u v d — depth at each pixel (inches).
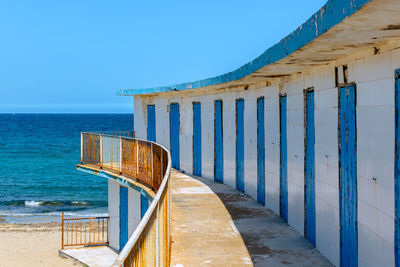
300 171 378.6
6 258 841.5
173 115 781.3
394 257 212.1
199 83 603.2
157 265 198.4
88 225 1131.3
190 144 740.7
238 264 304.0
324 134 316.5
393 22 176.4
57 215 1311.5
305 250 336.2
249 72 380.5
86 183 1900.8
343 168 281.3
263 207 487.2
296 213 391.9
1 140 3863.2
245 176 561.9
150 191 455.2
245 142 558.6
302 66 324.2
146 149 482.3
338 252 293.1
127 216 664.4
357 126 256.8
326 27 191.3
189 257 316.5
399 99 206.5
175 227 398.3
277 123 445.1
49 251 888.3
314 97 337.4
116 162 583.5
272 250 335.9
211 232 383.9
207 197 539.2
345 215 279.0
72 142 3745.1
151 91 776.9
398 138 207.5
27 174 2113.7
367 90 242.2
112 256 701.9
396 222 209.8
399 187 206.5
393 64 212.1
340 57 275.1
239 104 577.0
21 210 1389.0
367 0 149.9
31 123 6830.7
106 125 6323.8
